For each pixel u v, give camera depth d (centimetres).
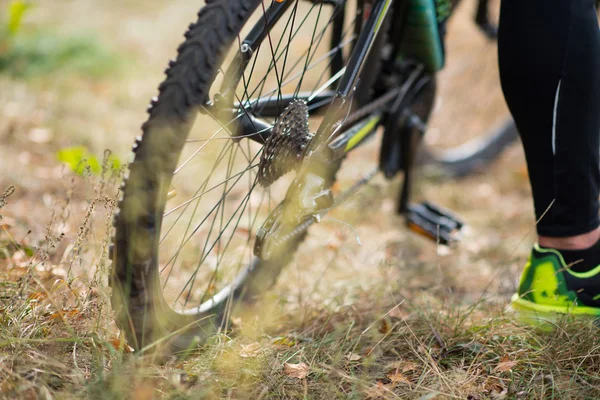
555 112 175
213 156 368
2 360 150
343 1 196
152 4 735
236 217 309
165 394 150
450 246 275
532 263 195
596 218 186
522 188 397
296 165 173
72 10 670
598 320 189
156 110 145
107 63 513
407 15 219
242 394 155
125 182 149
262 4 156
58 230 235
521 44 171
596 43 170
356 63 173
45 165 336
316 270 258
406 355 182
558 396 162
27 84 457
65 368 153
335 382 165
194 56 144
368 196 333
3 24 524
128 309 157
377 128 234
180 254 252
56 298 181
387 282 229
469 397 162
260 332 190
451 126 477
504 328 190
